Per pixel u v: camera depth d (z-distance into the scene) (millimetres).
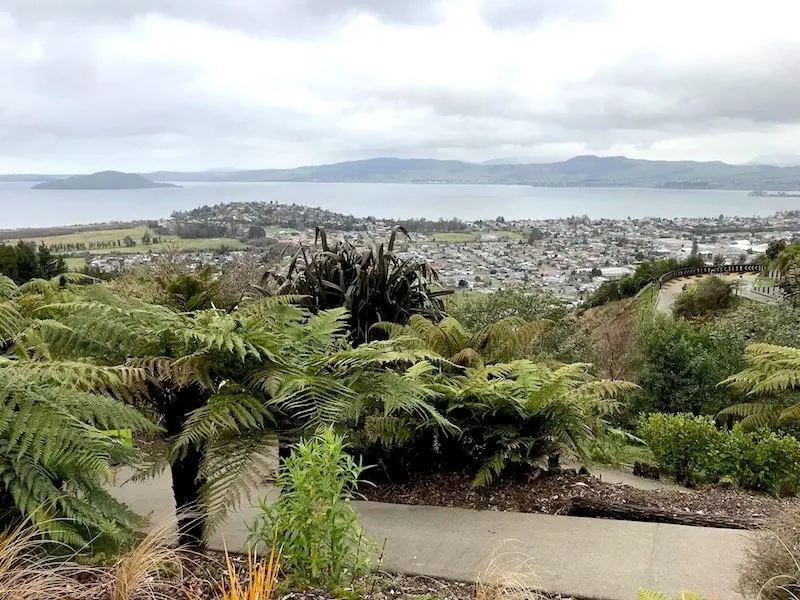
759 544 2357
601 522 3363
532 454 3998
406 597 2480
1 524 2119
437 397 3934
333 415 2770
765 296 18266
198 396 2844
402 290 5973
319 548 2307
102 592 2033
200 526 2719
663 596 2178
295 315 3473
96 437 2160
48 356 2680
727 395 7570
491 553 2967
